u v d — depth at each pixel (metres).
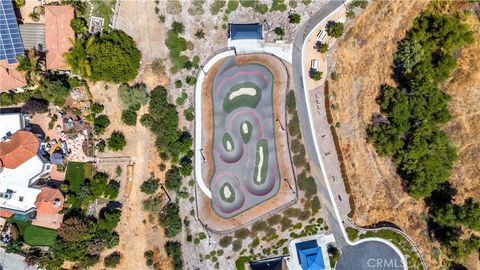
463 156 78.94
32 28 72.44
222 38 75.19
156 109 72.69
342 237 76.69
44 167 72.69
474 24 79.12
